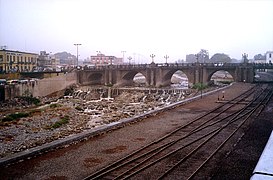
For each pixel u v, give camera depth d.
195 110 33.56
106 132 22.62
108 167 14.90
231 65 76.75
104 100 63.16
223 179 13.59
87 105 52.28
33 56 104.94
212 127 24.44
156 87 81.38
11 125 32.75
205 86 72.25
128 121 25.81
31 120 35.81
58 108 46.94
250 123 25.62
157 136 21.42
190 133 22.09
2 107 49.12
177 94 67.69
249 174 14.16
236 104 38.03
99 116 39.25
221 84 84.31
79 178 13.84
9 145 23.64
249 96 46.56
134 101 59.97
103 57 178.38
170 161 15.99
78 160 16.30
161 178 13.62
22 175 14.22
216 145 19.06
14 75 72.19
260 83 72.25
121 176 13.75
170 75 89.94
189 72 80.75
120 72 87.75
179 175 14.06
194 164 15.55
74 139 19.69
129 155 16.67
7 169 14.92
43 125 32.78
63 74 78.69
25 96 58.97
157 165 15.36
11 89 55.78
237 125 25.08
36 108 48.94
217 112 32.00
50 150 17.94
